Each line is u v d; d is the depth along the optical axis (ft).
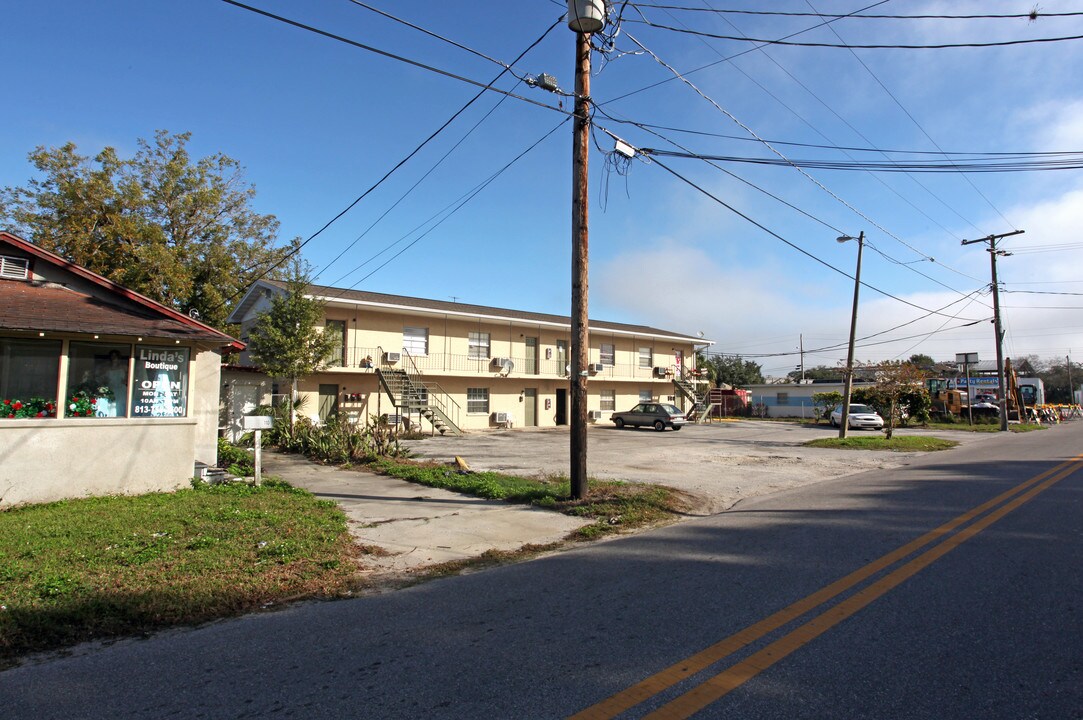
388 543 24.82
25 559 20.25
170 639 14.82
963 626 14.43
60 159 82.58
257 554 21.85
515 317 102.42
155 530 24.61
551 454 58.75
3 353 30.58
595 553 22.97
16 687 12.19
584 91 33.09
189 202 91.97
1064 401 288.30
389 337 88.63
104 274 82.12
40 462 30.32
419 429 84.64
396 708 11.00
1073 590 16.94
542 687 11.71
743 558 21.20
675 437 86.12
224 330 91.30
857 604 16.02
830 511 29.91
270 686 12.05
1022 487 35.70
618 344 121.80
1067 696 11.03
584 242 33.32
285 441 59.36
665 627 14.75
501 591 18.34
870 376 112.68
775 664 12.50
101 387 33.32
